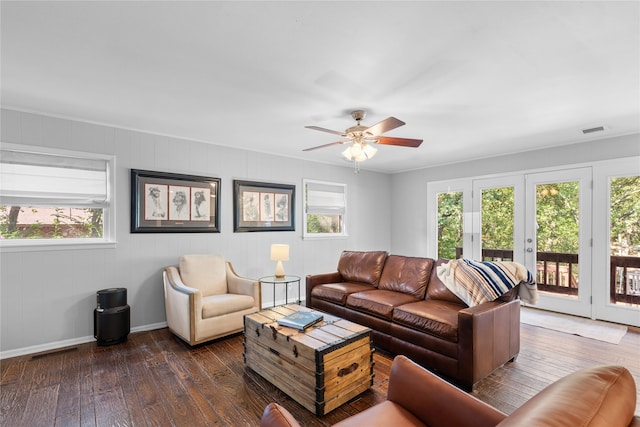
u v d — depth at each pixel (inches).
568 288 167.3
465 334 91.7
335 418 80.0
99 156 133.8
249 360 104.9
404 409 54.6
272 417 42.4
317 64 85.3
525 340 130.7
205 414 81.4
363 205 239.5
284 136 155.0
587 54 79.8
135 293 141.9
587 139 159.3
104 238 137.0
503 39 73.5
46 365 108.0
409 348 108.2
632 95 105.3
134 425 77.0
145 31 70.7
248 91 102.3
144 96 106.7
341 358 84.7
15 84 97.3
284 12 64.2
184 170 156.7
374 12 64.1
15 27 68.6
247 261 177.5
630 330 142.5
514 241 186.7
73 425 76.8
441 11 63.7
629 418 31.2
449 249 220.1
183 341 130.3
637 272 147.5
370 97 106.7
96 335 125.5
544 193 175.9
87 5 61.7
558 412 28.5
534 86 98.2
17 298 117.4
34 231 125.0
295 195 199.9
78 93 104.1
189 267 144.6
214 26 68.9
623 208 151.3
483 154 193.9
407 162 219.1
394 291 138.8
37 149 121.1
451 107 115.7
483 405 47.1
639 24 67.4
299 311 111.3
